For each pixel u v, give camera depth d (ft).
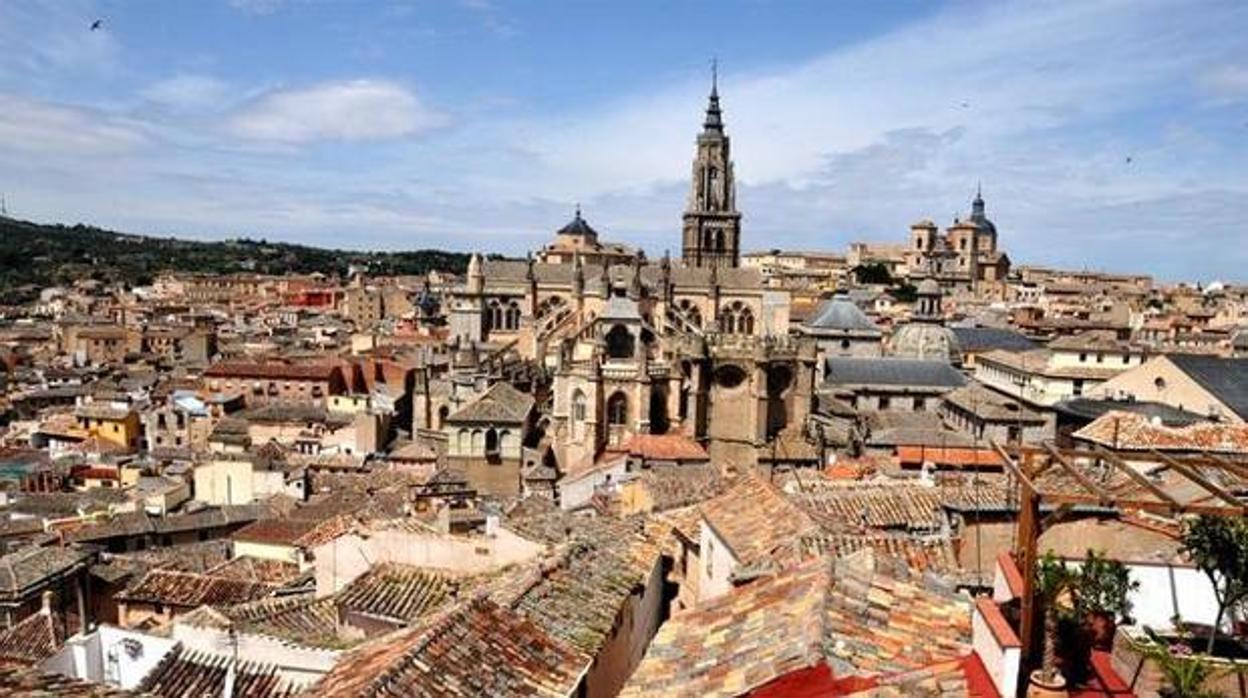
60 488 347.36
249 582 187.73
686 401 342.03
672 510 144.25
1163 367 280.51
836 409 368.48
